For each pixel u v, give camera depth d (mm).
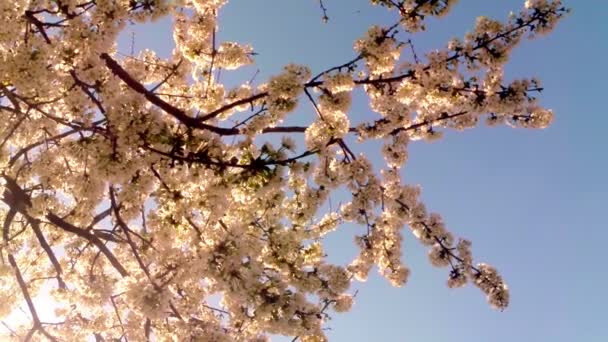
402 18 7805
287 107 7820
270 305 7027
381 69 8422
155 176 7797
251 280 6922
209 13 9422
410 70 8609
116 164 7074
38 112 7605
